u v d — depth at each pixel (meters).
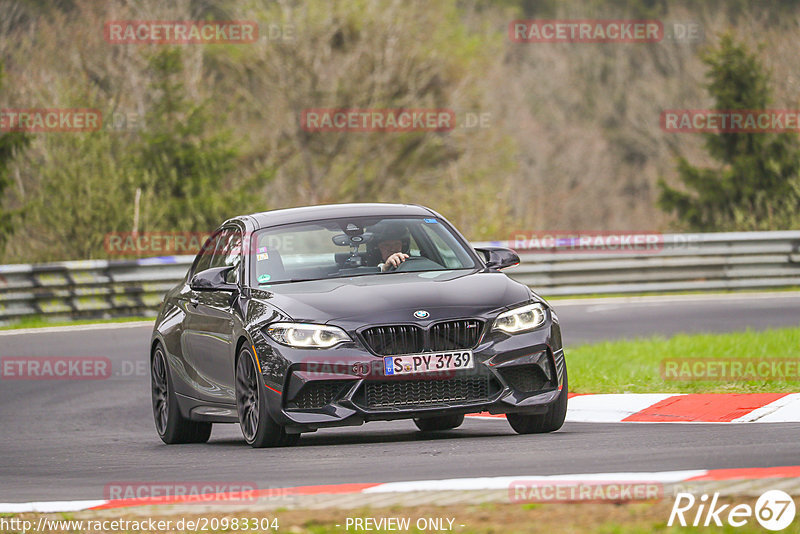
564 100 195.62
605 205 186.38
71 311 71.19
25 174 104.38
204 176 114.00
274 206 148.50
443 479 21.30
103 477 25.83
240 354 28.91
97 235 91.69
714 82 112.88
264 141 149.38
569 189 184.38
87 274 71.75
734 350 43.44
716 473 20.00
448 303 27.50
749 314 63.75
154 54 121.81
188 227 108.25
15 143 95.94
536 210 159.88
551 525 17.22
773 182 110.19
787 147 110.00
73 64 125.81
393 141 151.38
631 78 196.75
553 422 28.58
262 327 27.91
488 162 150.50
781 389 34.59
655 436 26.52
